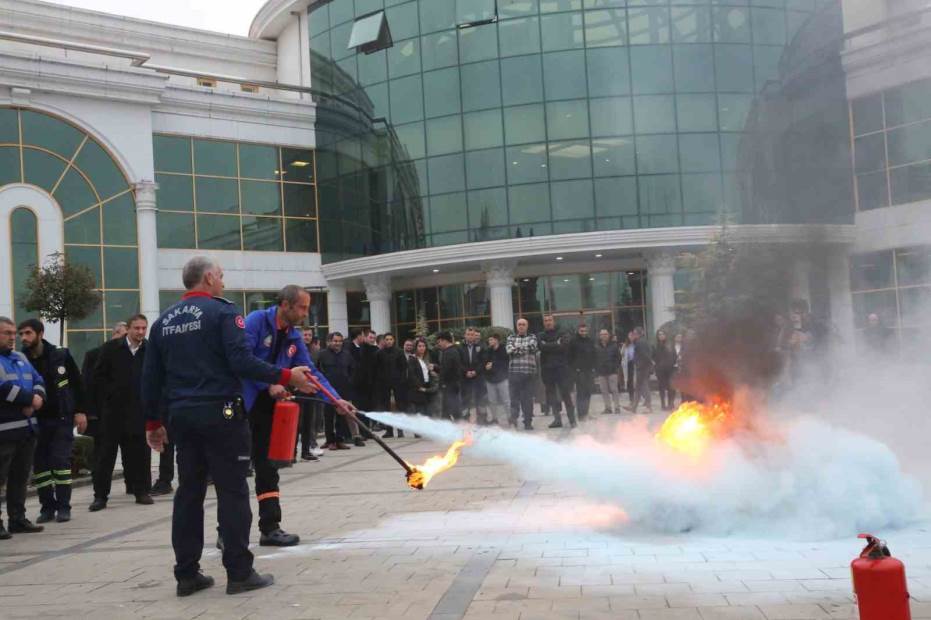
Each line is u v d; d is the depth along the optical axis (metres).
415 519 6.89
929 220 20.53
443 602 4.43
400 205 27.66
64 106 24.80
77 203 25.08
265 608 4.55
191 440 5.02
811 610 3.97
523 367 14.48
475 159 26.75
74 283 20.50
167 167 27.14
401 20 27.86
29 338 8.14
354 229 28.86
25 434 7.43
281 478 10.30
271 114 29.02
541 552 5.43
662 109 25.77
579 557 5.25
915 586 4.22
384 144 27.97
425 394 15.53
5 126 24.02
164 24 30.92
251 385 6.17
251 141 28.73
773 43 25.94
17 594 5.21
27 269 24.17
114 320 25.47
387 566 5.32
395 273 28.59
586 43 26.09
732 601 4.17
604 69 25.95
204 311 5.04
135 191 25.97
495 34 26.66
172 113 27.23
